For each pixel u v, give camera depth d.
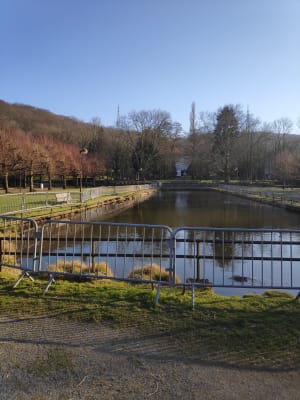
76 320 4.73
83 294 5.75
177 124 85.56
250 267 10.78
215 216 26.66
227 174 84.19
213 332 4.33
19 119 81.31
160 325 4.55
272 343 4.04
